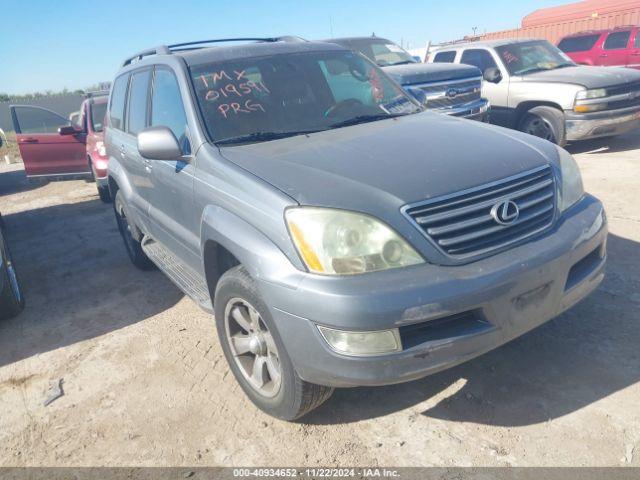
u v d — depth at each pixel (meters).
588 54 13.79
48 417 3.20
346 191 2.43
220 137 3.27
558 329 3.41
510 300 2.38
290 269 2.38
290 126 3.41
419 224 2.32
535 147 2.92
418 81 7.29
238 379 3.07
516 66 8.67
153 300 4.70
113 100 5.36
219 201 2.90
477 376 3.07
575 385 2.89
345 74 3.95
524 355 3.20
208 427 2.94
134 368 3.61
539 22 18.36
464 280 2.28
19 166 15.15
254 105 3.47
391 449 2.62
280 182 2.60
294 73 3.76
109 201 8.95
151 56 4.39
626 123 7.68
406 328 2.29
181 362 3.61
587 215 2.77
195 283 3.69
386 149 2.84
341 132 3.26
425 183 2.45
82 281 5.39
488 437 2.62
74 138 9.38
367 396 3.03
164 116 3.84
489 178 2.52
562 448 2.49
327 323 2.26
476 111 7.72
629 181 6.29
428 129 3.22
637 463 2.36
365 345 2.25
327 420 2.88
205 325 4.11
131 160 4.45
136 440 2.90
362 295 2.21
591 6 16.78
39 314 4.70
